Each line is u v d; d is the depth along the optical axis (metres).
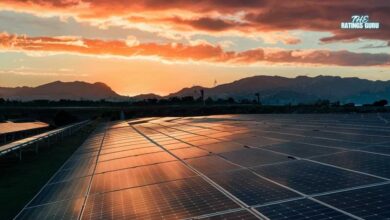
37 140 33.00
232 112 115.69
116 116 117.75
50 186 17.22
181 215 9.34
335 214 7.74
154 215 9.73
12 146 26.48
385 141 16.55
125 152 24.28
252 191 10.44
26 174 22.39
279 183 10.86
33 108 139.12
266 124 36.72
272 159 14.73
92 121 96.44
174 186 12.52
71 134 56.38
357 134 20.62
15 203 15.09
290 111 104.50
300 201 8.93
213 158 16.86
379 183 9.51
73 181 17.16
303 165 12.98
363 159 12.81
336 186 9.77
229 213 8.87
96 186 14.76
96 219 10.32
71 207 12.19
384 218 7.12
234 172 13.21
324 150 15.58
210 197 10.48
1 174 22.92
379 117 38.59
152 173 15.38
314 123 33.16
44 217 11.64
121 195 12.52
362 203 8.15
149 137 33.69
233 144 21.00
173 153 20.36
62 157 29.69
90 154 27.14
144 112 127.19
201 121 54.94
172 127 45.75
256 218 8.24
